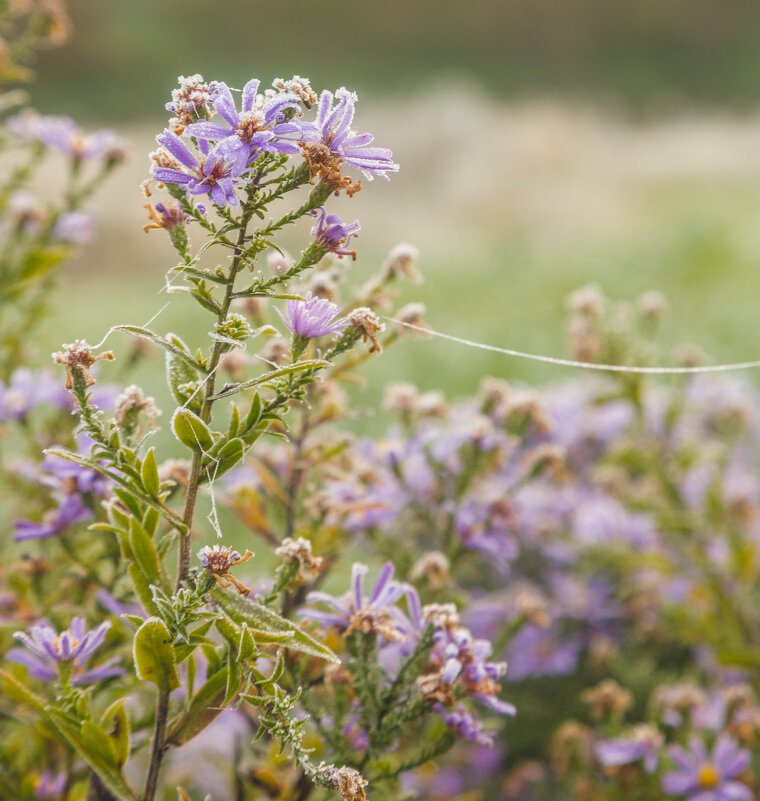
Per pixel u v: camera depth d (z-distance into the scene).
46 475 0.85
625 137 8.29
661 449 1.24
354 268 4.26
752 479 1.41
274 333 0.65
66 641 0.69
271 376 0.65
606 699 0.91
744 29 11.38
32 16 1.04
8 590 0.83
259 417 0.66
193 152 0.66
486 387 0.90
